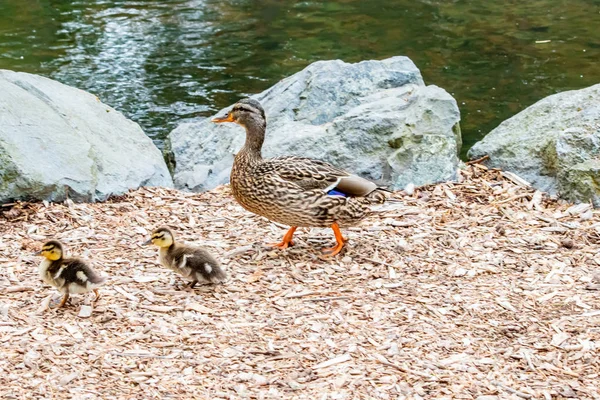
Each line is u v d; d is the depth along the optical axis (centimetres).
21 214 1134
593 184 1184
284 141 1334
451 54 2086
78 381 739
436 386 751
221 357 786
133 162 1305
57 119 1266
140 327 836
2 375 742
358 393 736
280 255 1024
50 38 2175
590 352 810
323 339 823
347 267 993
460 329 851
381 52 2091
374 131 1323
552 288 944
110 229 1101
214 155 1429
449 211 1173
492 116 1716
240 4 2517
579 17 2380
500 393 744
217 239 1080
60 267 863
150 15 2398
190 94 1825
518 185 1264
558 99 1366
